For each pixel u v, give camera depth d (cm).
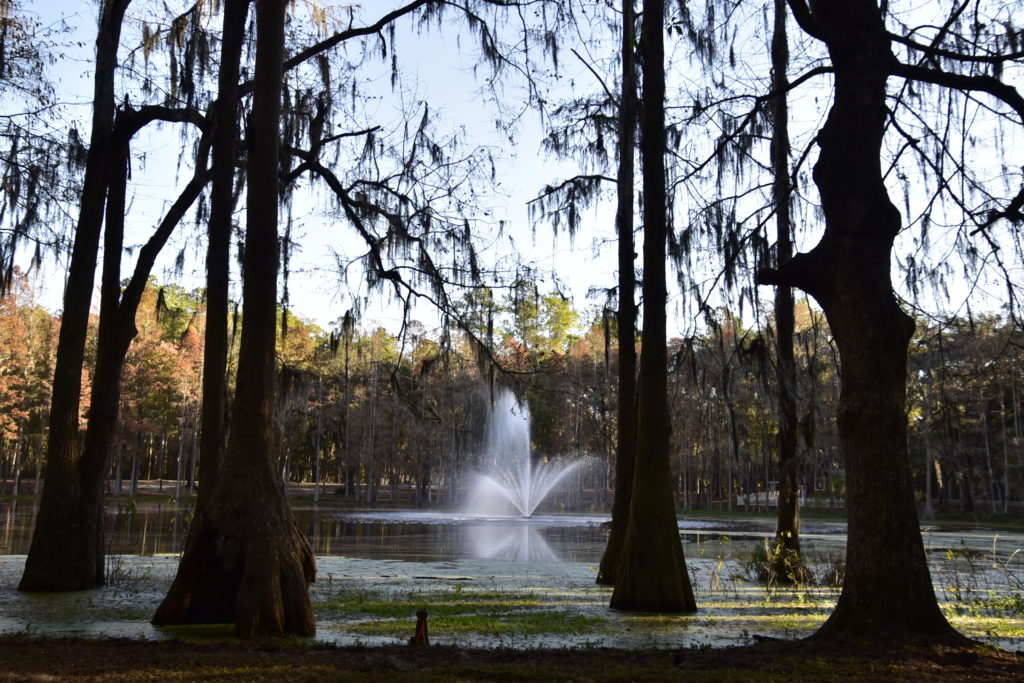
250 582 799
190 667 575
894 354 709
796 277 757
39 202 1302
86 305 1270
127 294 1292
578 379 4372
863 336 711
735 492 6856
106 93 1298
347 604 1029
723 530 3184
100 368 1269
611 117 1462
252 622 783
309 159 1470
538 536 2592
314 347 5047
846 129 753
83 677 534
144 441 6103
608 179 1462
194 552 866
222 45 1169
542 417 4628
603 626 879
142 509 3788
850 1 769
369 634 808
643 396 1089
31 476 6938
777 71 1301
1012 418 3762
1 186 1285
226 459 864
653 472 1055
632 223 1393
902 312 725
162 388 4959
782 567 1353
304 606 814
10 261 1283
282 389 1582
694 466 5372
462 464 4478
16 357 4462
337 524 3075
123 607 1014
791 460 1373
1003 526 3525
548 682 521
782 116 1285
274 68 936
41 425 4800
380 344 4872
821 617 968
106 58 1301
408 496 6538
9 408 4609
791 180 1036
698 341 1176
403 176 1510
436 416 1658
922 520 4066
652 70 1149
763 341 1140
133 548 1872
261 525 827
